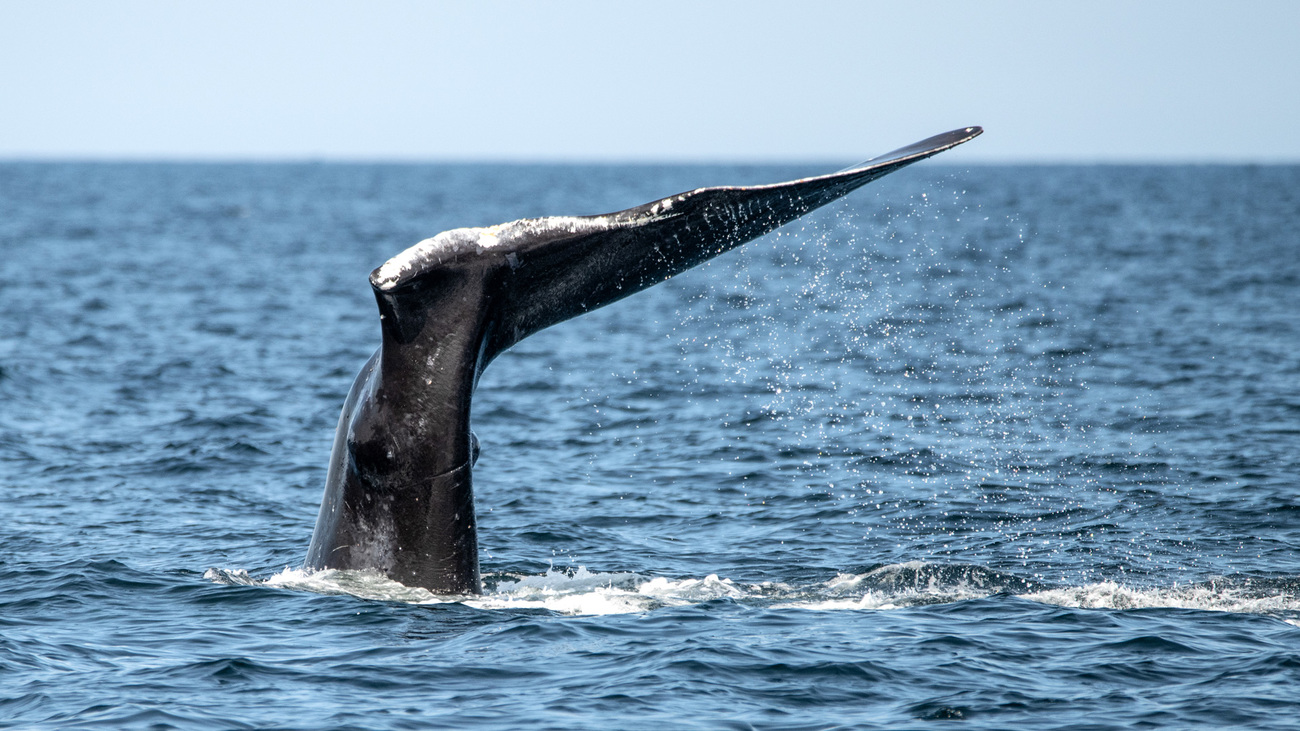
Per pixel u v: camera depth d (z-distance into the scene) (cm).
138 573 5212
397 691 3831
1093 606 4834
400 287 4000
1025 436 9062
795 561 5831
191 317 16875
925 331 15338
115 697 3775
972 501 7100
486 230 4088
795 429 9500
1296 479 7444
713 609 4728
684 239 4144
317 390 11362
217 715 3638
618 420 10056
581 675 3959
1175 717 3622
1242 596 4988
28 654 4175
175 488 7481
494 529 6531
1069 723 3591
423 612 4372
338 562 4497
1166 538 6150
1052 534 6297
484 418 10188
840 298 19550
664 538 6356
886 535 6366
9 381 11088
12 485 7406
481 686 3869
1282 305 17275
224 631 4403
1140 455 8269
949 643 4294
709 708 3703
